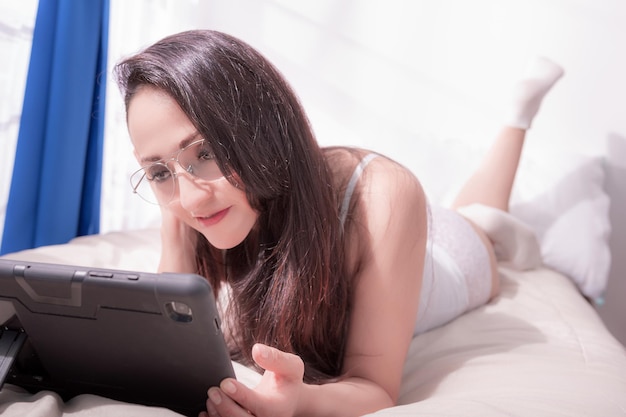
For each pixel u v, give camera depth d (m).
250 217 1.11
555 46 2.61
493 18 2.63
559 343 1.50
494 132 2.69
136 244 2.05
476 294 1.69
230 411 0.86
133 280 0.75
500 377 1.23
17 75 2.12
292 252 1.12
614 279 2.63
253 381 1.14
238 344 1.25
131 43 2.40
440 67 2.69
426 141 2.70
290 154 1.11
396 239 1.19
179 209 1.08
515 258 2.07
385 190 1.21
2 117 2.10
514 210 2.38
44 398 0.85
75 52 2.13
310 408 0.99
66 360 0.90
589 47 2.58
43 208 2.18
